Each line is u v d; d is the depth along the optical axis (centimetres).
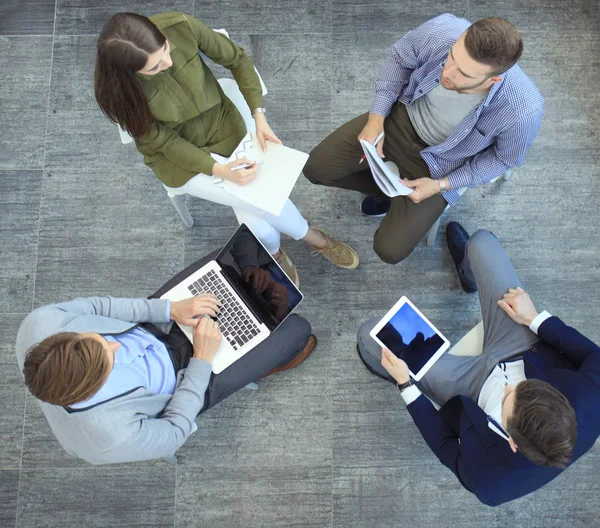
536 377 160
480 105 159
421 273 231
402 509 214
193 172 184
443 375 179
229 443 220
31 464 219
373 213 233
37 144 244
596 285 228
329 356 226
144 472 218
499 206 235
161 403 157
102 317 160
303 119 244
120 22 144
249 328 177
